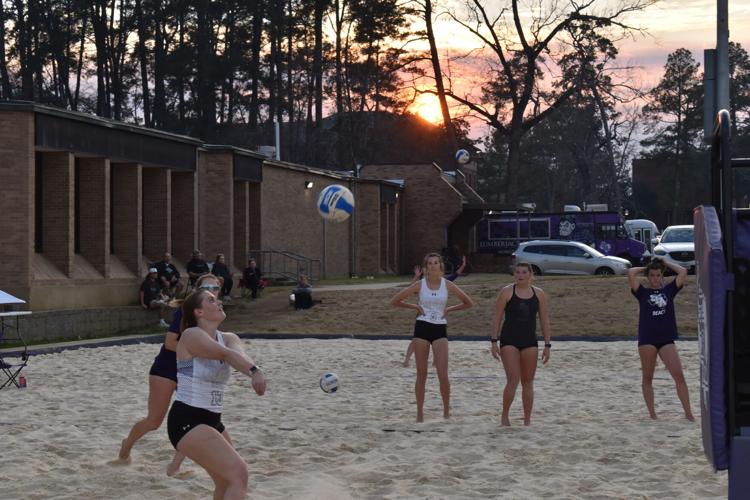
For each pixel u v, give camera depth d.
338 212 31.55
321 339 26.77
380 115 85.00
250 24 80.44
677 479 9.25
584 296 31.16
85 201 29.33
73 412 13.48
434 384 16.61
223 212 36.56
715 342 5.65
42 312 25.27
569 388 15.96
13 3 77.12
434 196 59.78
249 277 34.06
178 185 35.03
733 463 5.64
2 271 25.34
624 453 10.41
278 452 10.63
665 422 12.42
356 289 35.88
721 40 13.94
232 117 82.25
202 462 6.84
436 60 69.25
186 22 80.94
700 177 114.06
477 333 27.62
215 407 6.96
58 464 10.05
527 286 12.23
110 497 8.73
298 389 15.95
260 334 27.25
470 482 9.24
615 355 21.23
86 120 27.80
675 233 43.44
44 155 27.38
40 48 76.19
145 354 21.92
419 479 9.31
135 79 80.31
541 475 9.54
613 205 101.19
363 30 70.31
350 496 8.73
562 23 64.88
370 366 19.34
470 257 59.59
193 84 79.50
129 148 30.47
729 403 5.75
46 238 27.45
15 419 12.91
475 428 12.06
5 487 9.04
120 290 29.88
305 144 83.31
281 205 42.94
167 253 30.89
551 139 106.44
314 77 84.25
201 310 7.11
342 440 11.30
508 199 69.25
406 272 60.12
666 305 12.66
